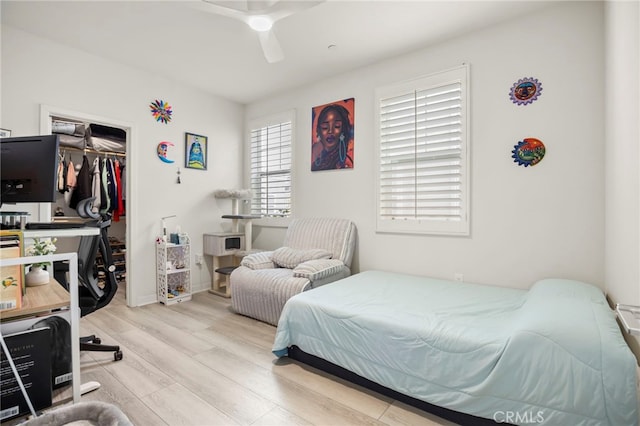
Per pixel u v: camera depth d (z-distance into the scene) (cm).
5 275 136
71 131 401
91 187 420
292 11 196
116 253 460
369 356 184
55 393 180
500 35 261
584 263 231
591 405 122
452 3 234
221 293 396
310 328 211
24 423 121
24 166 154
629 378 117
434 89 295
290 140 410
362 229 347
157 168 365
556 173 240
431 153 298
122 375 204
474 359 150
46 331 158
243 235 427
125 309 338
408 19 253
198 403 175
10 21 254
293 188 407
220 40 286
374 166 334
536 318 150
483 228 272
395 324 177
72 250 422
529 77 249
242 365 218
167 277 358
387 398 181
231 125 448
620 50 170
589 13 227
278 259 338
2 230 142
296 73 358
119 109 330
